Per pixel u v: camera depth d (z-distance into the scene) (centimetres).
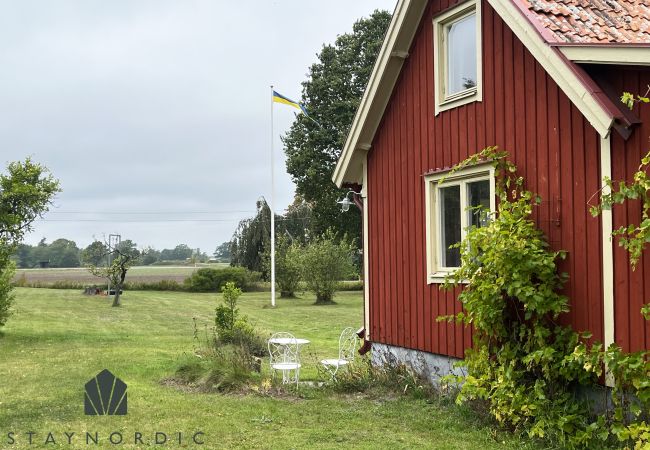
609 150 699
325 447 707
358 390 1044
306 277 3784
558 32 744
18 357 1466
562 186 764
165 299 4134
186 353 1564
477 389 787
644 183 604
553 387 736
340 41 4616
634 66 665
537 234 783
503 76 864
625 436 606
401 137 1096
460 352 930
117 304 3528
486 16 898
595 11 805
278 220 5306
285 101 3544
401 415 862
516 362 785
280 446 716
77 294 4544
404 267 1078
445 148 980
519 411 740
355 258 4647
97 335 2033
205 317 2855
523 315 793
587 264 727
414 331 1048
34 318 2627
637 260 646
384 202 1146
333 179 1276
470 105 929
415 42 1059
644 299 654
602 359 663
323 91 4503
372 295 1183
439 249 1000
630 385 655
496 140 877
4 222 1816
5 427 800
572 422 692
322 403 959
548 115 787
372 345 1184
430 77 1020
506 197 835
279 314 3011
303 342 1216
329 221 4494
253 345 1656
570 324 749
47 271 10312
